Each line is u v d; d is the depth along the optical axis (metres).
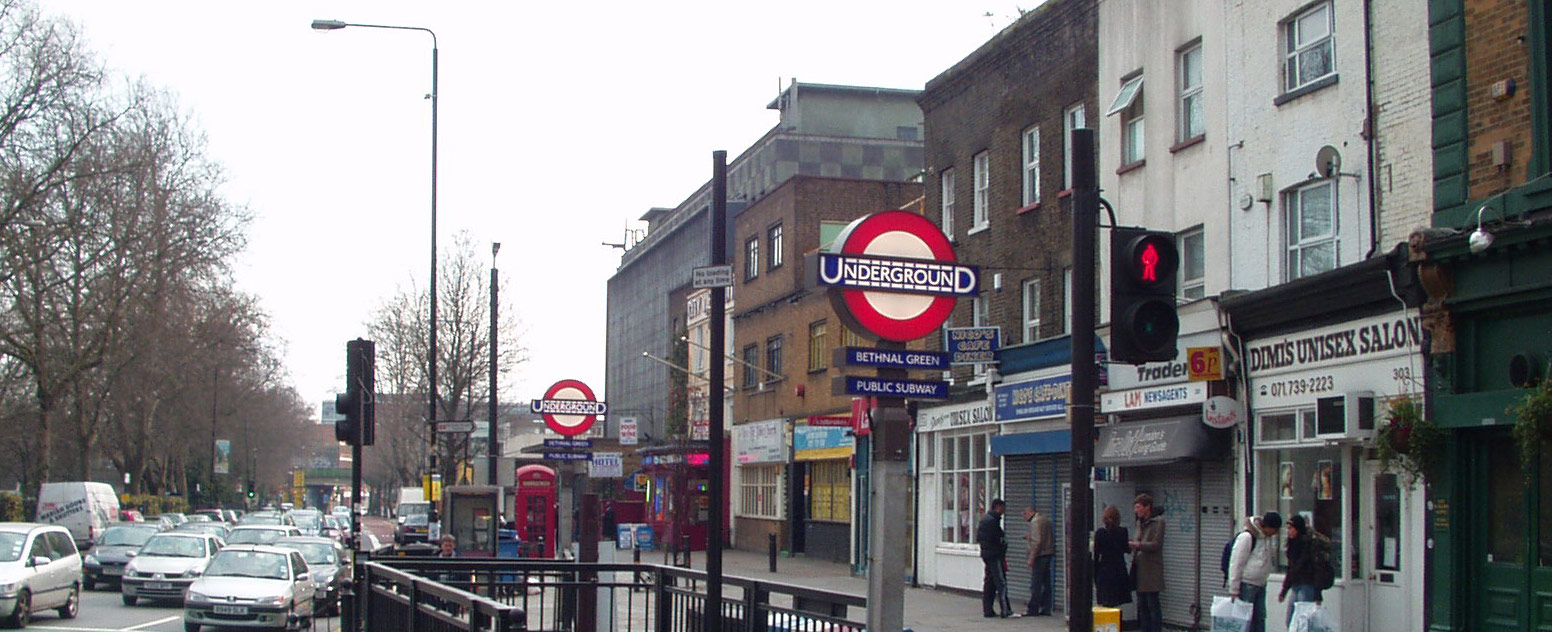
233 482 114.44
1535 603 13.80
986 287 27.55
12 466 80.50
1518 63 14.10
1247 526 15.88
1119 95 22.70
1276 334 17.78
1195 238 20.88
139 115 53.06
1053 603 23.61
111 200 50.44
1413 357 15.23
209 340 62.09
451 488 29.94
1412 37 16.36
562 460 30.11
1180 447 18.88
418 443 79.38
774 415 42.69
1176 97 21.27
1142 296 9.73
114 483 108.56
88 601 30.88
